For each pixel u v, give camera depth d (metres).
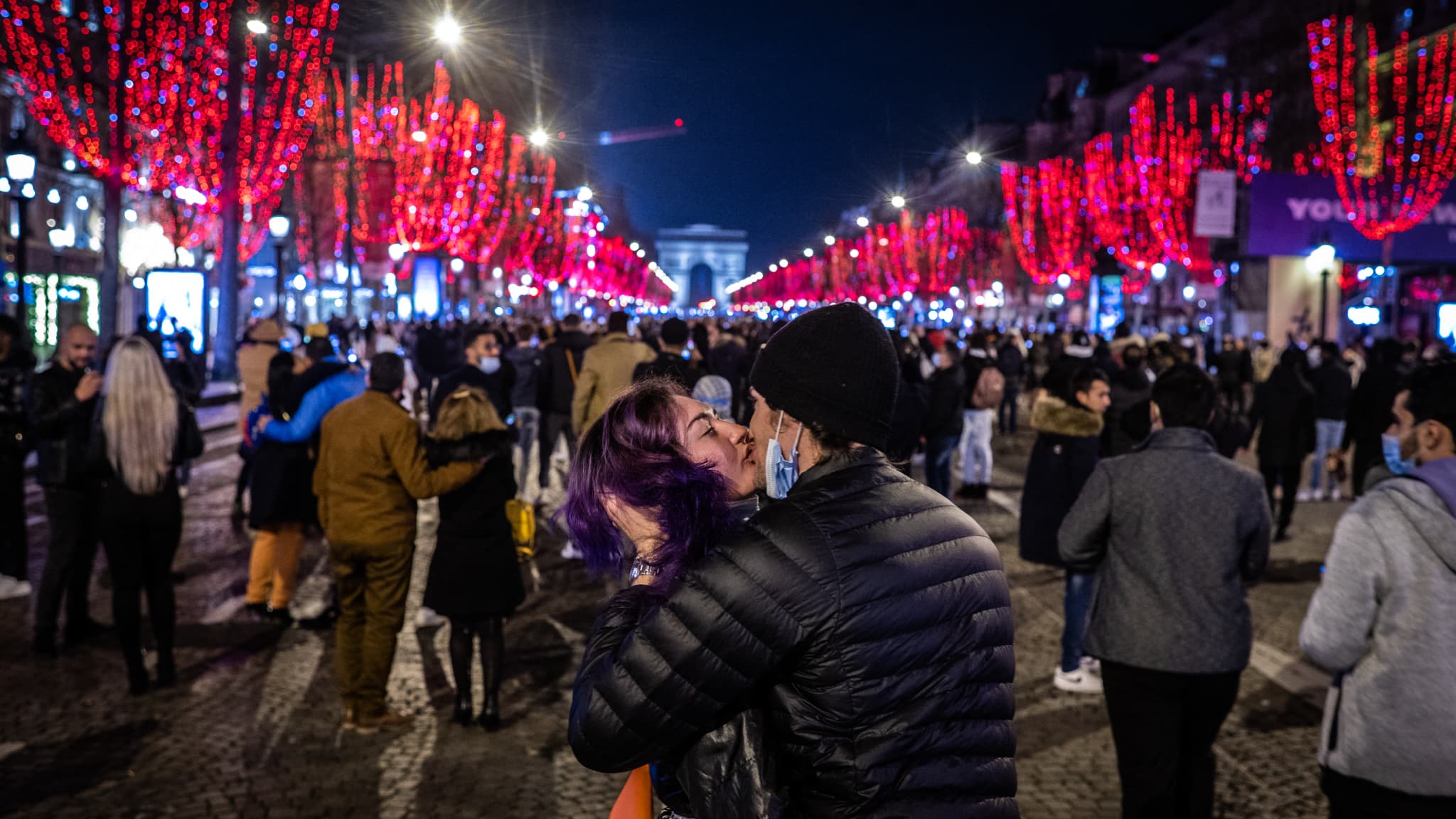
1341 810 3.18
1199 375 4.28
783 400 2.14
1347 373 14.70
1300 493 15.09
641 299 124.88
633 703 1.98
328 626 8.34
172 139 29.91
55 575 7.50
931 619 2.00
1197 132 54.50
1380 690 3.05
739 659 1.95
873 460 2.16
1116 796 5.34
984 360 14.55
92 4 27.52
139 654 6.72
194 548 11.12
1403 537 3.02
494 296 65.75
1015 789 2.10
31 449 8.95
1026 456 19.72
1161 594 4.12
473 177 47.06
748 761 2.00
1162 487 4.16
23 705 6.53
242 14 30.44
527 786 5.43
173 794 5.29
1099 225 55.91
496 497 6.16
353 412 6.09
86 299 38.28
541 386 13.45
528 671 7.30
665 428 2.21
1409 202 34.59
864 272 99.88
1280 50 43.78
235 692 6.81
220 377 33.03
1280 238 34.44
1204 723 4.23
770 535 2.00
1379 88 42.91
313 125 34.44
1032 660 7.61
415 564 10.55
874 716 1.95
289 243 41.25
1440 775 2.98
